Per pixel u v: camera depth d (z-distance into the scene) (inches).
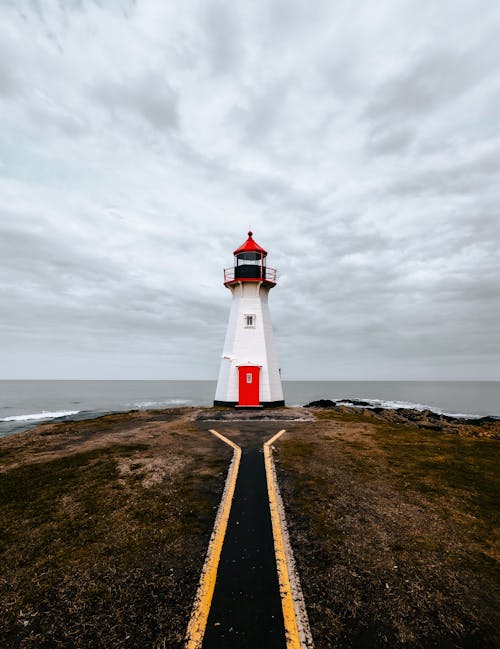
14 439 526.3
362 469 342.6
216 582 179.0
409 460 372.8
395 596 168.7
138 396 3080.7
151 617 156.8
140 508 259.9
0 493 293.9
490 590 173.3
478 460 375.6
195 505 264.4
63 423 670.5
